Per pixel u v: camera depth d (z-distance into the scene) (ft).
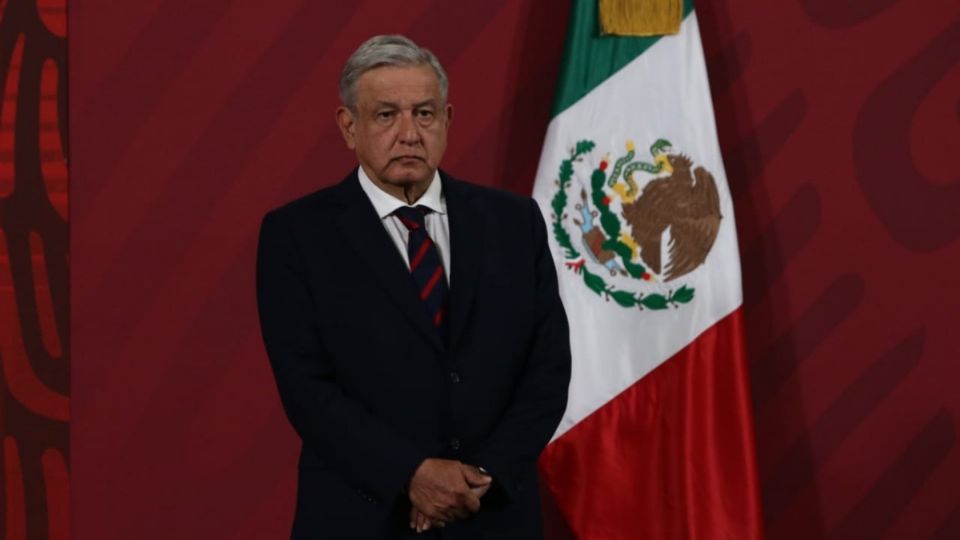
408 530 26.45
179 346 39.60
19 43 38.81
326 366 27.04
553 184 37.35
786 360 40.45
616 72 37.50
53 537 39.50
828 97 40.06
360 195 27.61
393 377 26.37
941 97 40.04
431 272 27.17
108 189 39.22
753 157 40.09
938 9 39.96
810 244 40.19
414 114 26.43
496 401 26.96
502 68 39.73
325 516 26.50
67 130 38.96
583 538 36.94
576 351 37.22
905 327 40.32
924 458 40.55
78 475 39.58
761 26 39.96
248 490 40.04
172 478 39.78
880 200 40.16
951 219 40.16
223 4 39.24
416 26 39.60
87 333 39.34
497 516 26.71
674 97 37.45
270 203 39.60
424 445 26.25
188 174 39.40
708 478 36.73
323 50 39.52
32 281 39.14
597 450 37.14
